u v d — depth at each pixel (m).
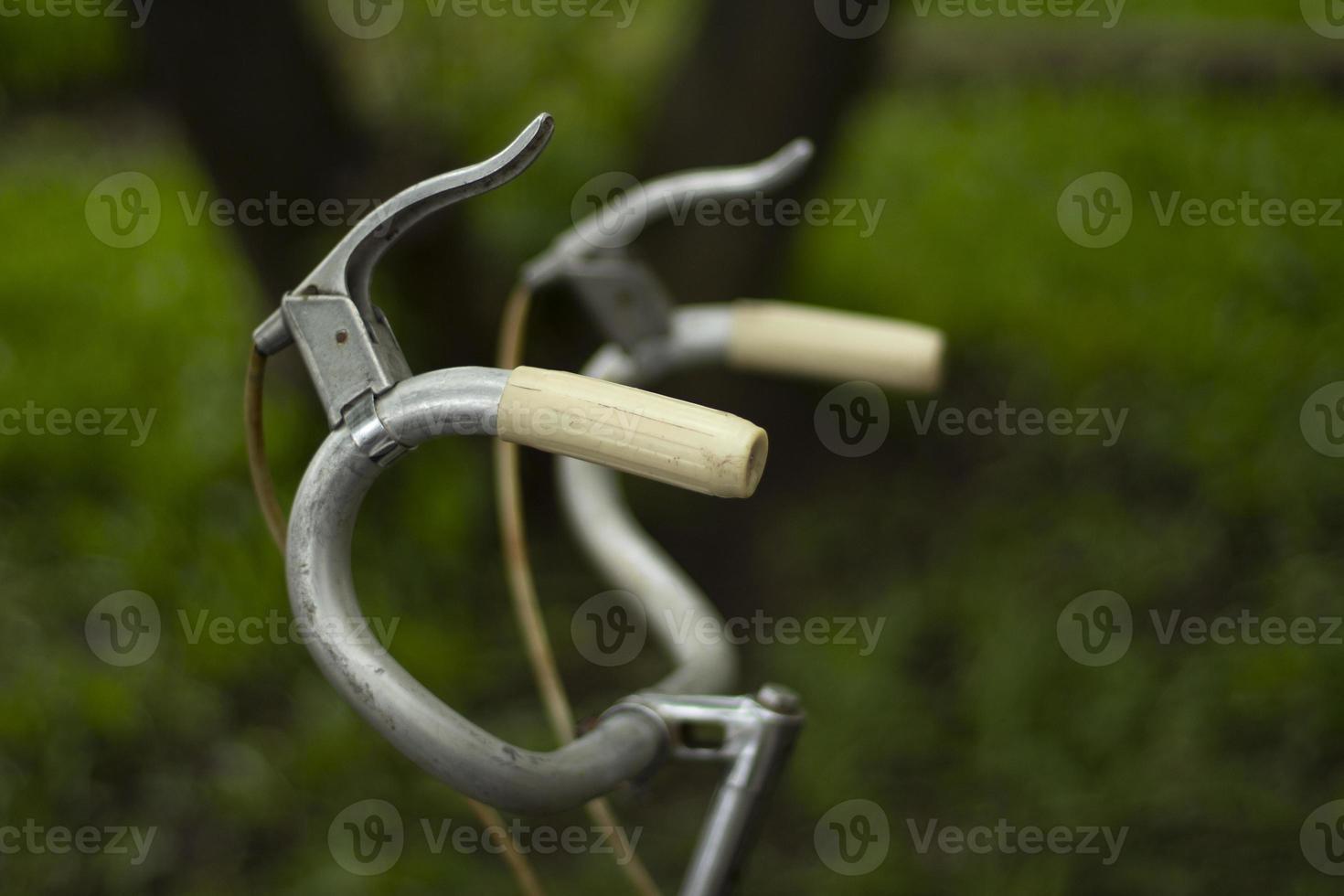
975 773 2.77
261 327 0.83
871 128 4.47
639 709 0.92
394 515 3.26
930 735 2.85
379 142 3.01
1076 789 2.70
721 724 0.92
